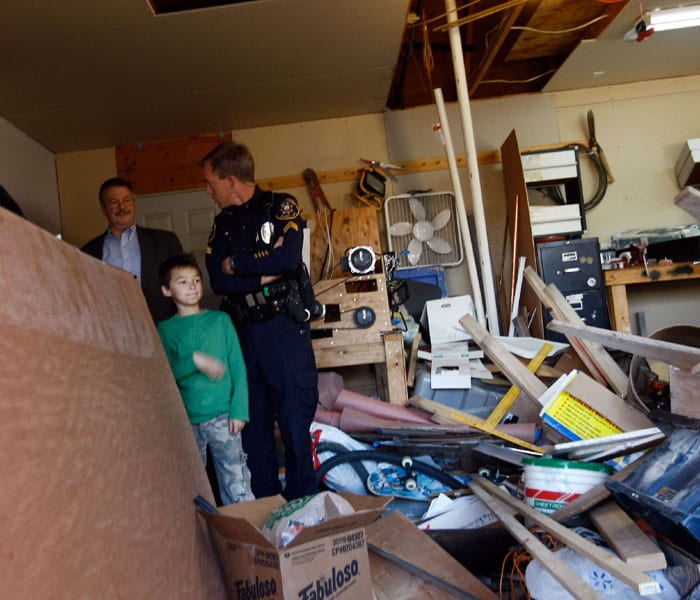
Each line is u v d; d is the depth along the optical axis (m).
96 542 1.02
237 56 4.59
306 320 2.96
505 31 4.87
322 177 5.79
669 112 5.90
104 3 3.81
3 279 1.00
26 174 5.29
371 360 4.16
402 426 3.72
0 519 0.82
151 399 1.47
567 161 5.42
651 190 5.84
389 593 1.97
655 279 4.96
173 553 1.28
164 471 1.39
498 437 3.53
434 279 5.43
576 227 5.35
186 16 4.04
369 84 5.24
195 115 5.45
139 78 4.74
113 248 3.87
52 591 0.87
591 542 2.11
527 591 2.09
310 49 4.61
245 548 1.40
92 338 1.27
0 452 0.86
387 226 5.65
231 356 2.76
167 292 2.77
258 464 2.99
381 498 1.79
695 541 2.00
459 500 2.91
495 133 5.89
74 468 1.03
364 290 4.51
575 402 3.19
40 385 1.01
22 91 4.68
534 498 2.55
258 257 2.86
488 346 3.52
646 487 2.16
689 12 4.64
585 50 5.21
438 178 5.81
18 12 3.81
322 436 3.60
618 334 2.55
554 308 3.79
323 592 1.34
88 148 5.77
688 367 2.27
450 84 6.03
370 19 4.29
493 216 5.77
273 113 5.60
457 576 2.02
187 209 5.74
